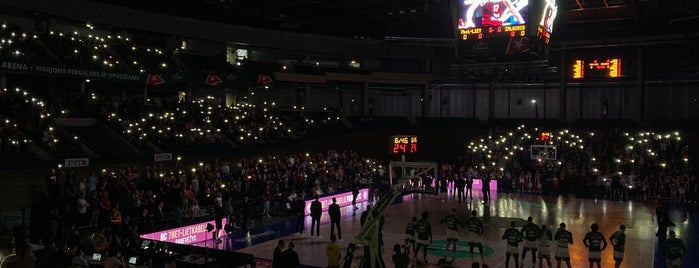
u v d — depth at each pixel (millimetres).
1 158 26391
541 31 37781
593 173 42531
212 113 42844
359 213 32750
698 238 26391
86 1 39844
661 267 20562
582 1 46781
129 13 42531
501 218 30953
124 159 33719
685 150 44812
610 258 22000
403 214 32219
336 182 38156
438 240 25094
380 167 42094
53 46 36344
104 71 36938
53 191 23125
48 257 8500
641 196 40906
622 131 49469
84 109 35031
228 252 17250
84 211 22547
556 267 20484
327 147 47844
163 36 46500
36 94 38188
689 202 39000
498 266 20516
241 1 49031
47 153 29266
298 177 34312
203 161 36312
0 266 7832
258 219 30203
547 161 45562
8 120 28781
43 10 37250
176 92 48625
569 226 28656
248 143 41500
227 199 28516
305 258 21281
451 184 43812
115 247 16500
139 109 38750
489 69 45094
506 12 37969
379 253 11789
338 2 48750
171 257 17406
